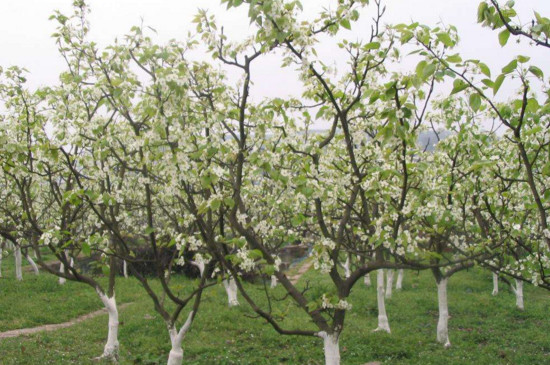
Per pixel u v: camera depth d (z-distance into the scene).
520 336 10.48
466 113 7.14
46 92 6.78
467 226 8.28
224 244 6.09
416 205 5.46
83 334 10.25
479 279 18.20
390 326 11.69
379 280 11.16
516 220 6.54
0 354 8.41
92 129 5.79
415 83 4.27
